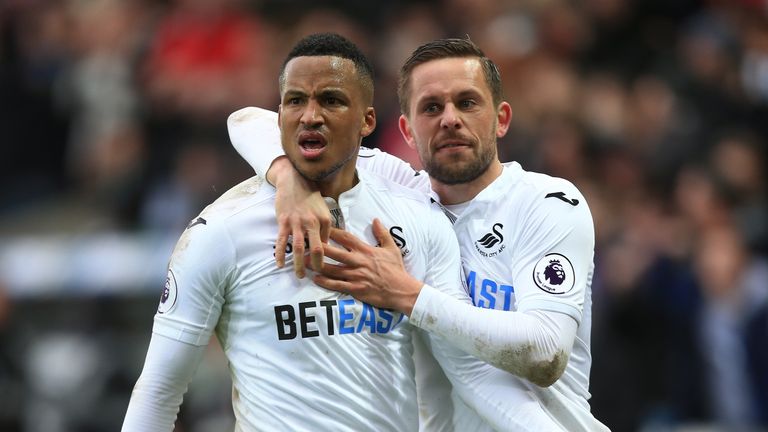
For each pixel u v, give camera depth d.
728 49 50.88
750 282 42.09
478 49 22.69
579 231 22.14
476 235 22.62
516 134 46.56
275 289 20.95
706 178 46.41
